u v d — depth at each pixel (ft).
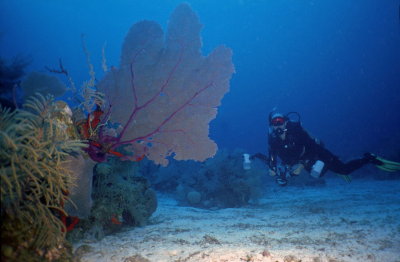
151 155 10.32
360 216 14.79
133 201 11.65
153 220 13.84
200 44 10.55
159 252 8.12
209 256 7.72
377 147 56.24
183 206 20.44
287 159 18.52
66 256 6.13
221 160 22.82
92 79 8.80
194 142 10.31
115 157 11.00
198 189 22.90
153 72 10.11
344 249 8.68
